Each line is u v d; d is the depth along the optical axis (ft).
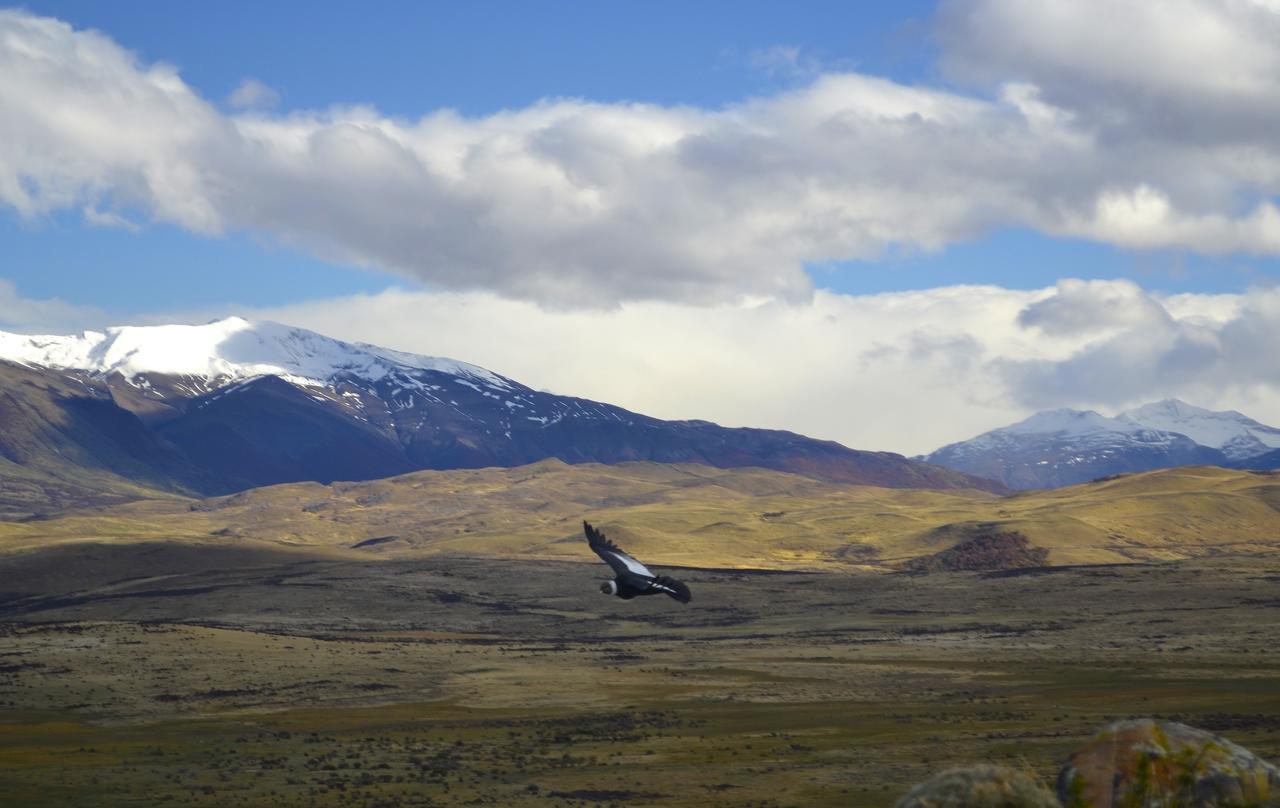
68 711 288.10
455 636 512.63
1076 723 237.04
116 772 211.00
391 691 320.29
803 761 206.49
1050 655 384.47
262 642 386.11
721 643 461.37
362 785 196.75
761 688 320.50
